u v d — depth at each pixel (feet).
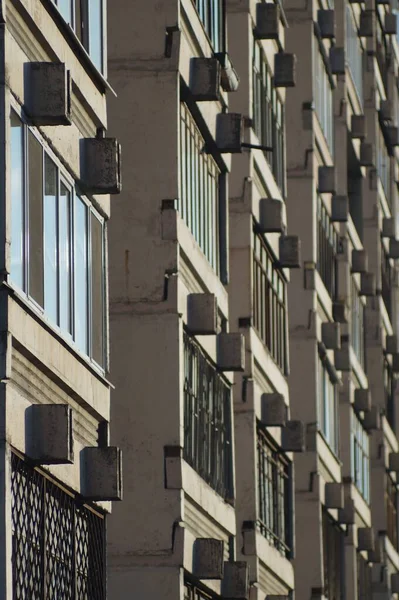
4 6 119.65
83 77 141.90
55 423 123.03
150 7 181.06
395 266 456.86
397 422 440.86
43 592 124.26
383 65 444.96
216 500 195.62
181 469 175.11
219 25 205.87
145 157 179.11
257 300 232.53
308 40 292.61
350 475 335.06
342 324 328.90
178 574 172.96
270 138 248.11
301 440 248.52
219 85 189.57
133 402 176.14
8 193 116.88
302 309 285.23
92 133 145.79
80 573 137.08
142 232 178.09
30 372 124.36
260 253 236.43
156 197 178.50
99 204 143.13
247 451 219.61
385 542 392.06
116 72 180.55
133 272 177.88
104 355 144.97
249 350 220.84
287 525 253.85
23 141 122.42
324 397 305.32
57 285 130.21
